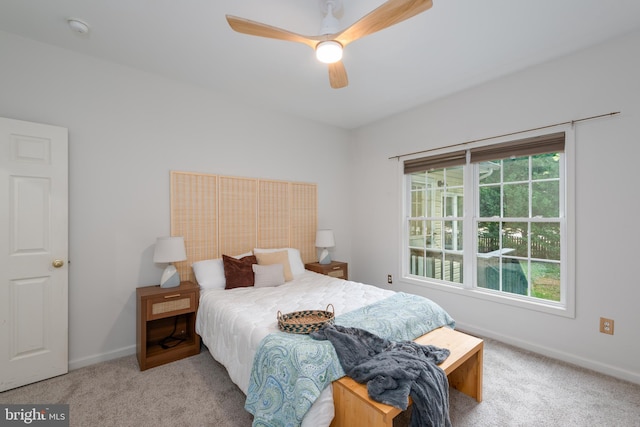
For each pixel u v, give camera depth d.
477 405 1.93
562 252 2.61
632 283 2.21
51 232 2.25
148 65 2.65
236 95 3.28
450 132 3.30
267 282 2.90
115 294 2.61
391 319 1.96
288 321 1.96
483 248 3.16
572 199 2.47
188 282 2.85
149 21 2.04
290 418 1.37
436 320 2.19
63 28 2.13
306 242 4.04
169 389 2.12
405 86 3.05
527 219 2.80
